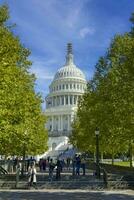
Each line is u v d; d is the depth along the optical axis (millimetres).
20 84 30859
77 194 31328
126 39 42750
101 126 45750
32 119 38781
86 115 58844
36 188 36062
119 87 35406
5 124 26703
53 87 198875
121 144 47188
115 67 42688
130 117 34688
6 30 30453
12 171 59625
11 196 29469
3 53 28375
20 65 35844
